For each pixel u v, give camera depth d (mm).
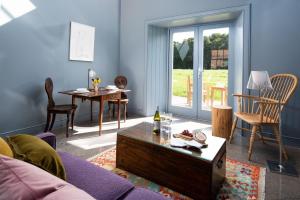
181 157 1770
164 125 2168
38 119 3455
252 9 3201
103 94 3271
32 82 3328
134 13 4668
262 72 2477
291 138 2973
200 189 1692
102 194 1021
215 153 1734
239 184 1979
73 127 3732
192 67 4555
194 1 3822
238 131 3514
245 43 3273
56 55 3645
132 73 4840
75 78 4020
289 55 2934
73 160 1373
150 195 937
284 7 2924
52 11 3518
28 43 3230
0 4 2877
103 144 2943
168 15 4160
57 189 640
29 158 1016
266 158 2572
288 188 1929
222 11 3510
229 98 4113
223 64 4168
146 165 2000
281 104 2465
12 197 605
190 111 4641
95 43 4363
